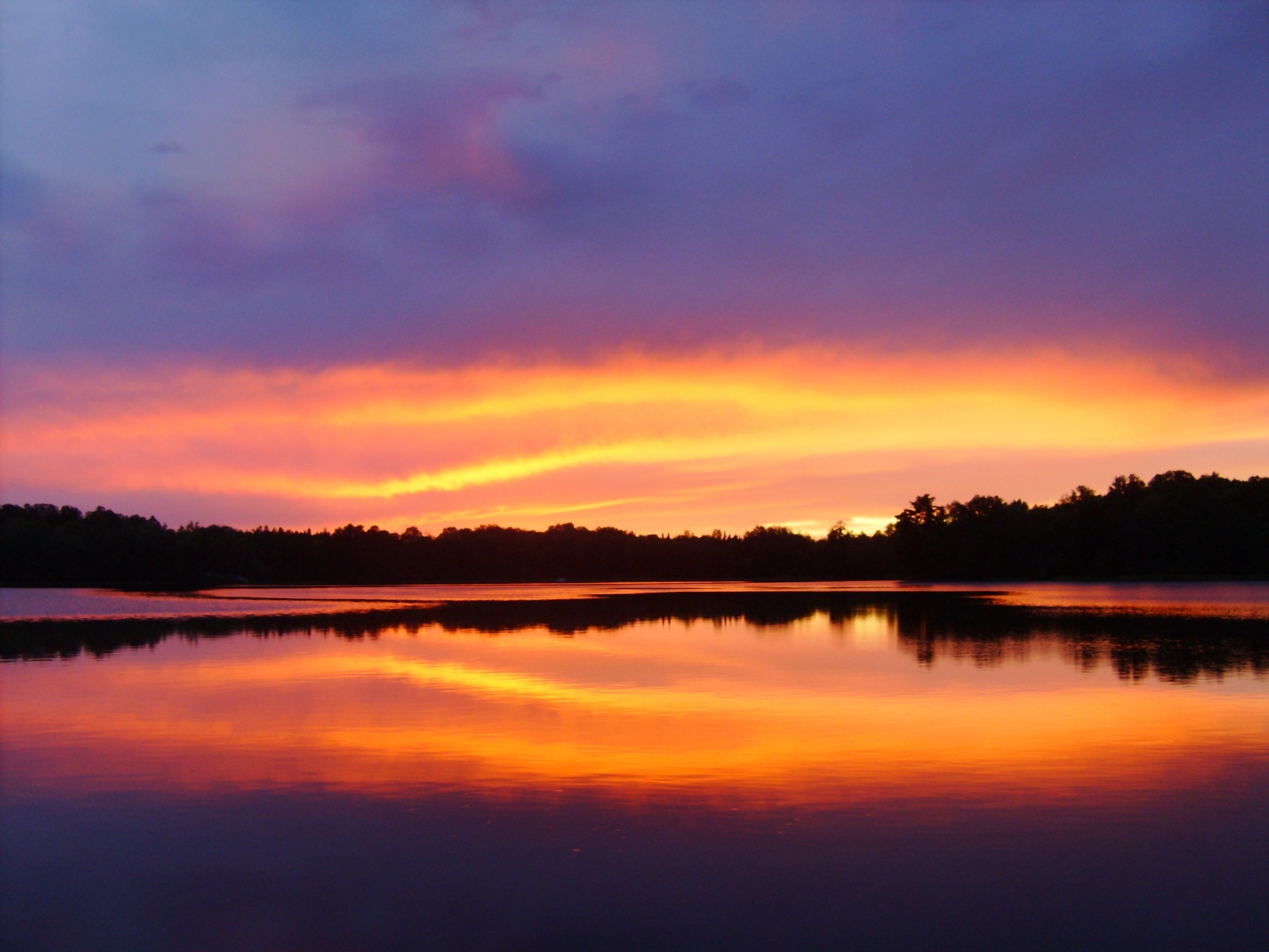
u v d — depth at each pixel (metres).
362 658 33.28
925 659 32.09
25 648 37.03
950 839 12.87
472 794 14.99
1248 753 17.23
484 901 11.20
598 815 13.97
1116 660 31.05
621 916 10.79
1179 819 13.56
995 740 18.47
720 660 32.47
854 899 11.14
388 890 11.51
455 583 182.25
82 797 15.02
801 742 18.48
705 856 12.37
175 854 12.67
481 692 25.00
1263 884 11.44
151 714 21.73
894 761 16.88
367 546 191.38
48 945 10.32
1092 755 17.16
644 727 20.09
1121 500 135.12
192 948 10.25
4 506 169.25
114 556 138.00
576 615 59.41
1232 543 122.62
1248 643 36.81
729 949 10.08
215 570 152.88
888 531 184.88
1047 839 12.83
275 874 12.00
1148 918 10.63
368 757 17.45
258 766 16.86
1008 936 10.27
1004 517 140.62
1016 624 47.31
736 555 199.38
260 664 31.56
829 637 41.59
